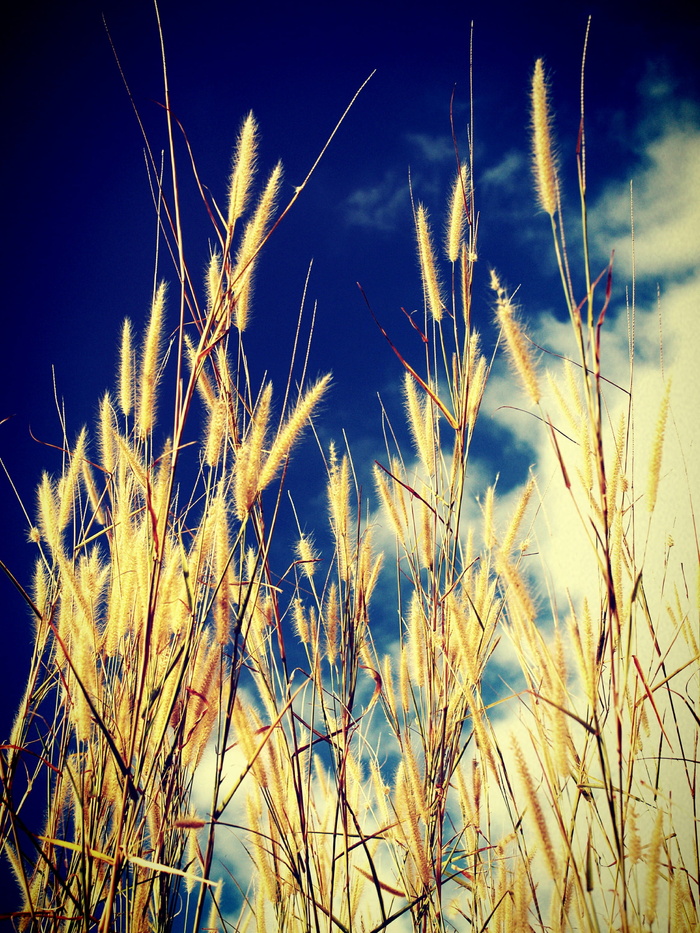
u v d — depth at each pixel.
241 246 0.97
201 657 0.99
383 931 1.05
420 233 1.09
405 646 1.10
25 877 0.99
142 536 0.98
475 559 1.09
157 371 0.98
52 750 1.08
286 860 1.01
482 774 1.08
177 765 0.97
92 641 0.96
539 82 0.91
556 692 0.90
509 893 1.00
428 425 1.08
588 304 0.88
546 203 0.90
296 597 1.10
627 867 0.96
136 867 0.98
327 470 1.11
